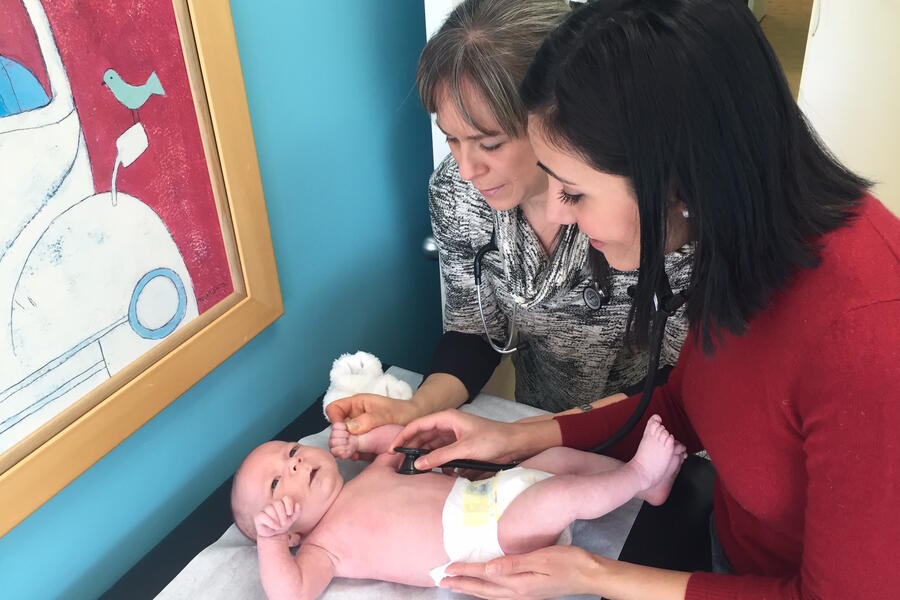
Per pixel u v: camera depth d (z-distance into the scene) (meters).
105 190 0.85
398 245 1.60
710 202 0.60
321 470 1.03
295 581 0.92
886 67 1.76
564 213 0.74
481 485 1.01
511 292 1.18
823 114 1.89
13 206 0.75
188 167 0.95
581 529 1.02
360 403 1.16
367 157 1.41
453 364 1.30
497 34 0.89
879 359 0.57
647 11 0.58
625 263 0.78
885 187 1.90
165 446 1.08
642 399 0.96
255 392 1.24
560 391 1.44
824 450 0.62
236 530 1.06
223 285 1.07
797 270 0.63
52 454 0.85
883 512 0.60
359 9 1.28
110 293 0.88
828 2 1.76
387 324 1.62
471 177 1.01
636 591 0.84
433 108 0.98
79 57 0.78
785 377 0.66
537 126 0.67
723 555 0.97
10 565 0.89
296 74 1.16
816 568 0.67
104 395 0.91
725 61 0.57
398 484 1.03
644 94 0.58
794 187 0.61
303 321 1.33
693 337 0.73
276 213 1.19
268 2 1.07
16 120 0.74
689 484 1.08
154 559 1.03
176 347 1.00
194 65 0.92
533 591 0.87
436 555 0.96
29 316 0.79
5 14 0.71
